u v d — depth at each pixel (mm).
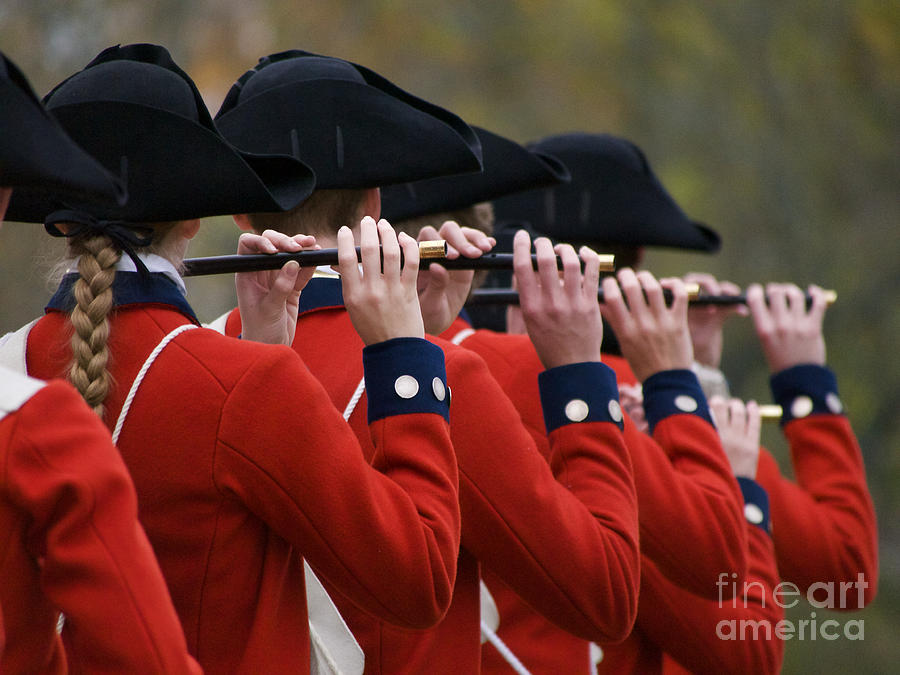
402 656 7172
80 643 5004
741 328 43375
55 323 6258
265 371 6027
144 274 6254
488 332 8789
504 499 6977
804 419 11266
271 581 6180
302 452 5941
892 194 49000
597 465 7477
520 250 7824
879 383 45625
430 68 55938
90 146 6188
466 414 7051
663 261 48156
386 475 6422
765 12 49750
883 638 38312
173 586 6027
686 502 8250
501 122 54969
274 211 6492
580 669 8711
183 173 6266
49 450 5043
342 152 7641
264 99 7715
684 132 50750
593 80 53469
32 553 5133
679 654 9461
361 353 7418
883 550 45000
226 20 44750
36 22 30578
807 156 49375
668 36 52125
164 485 5980
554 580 7000
